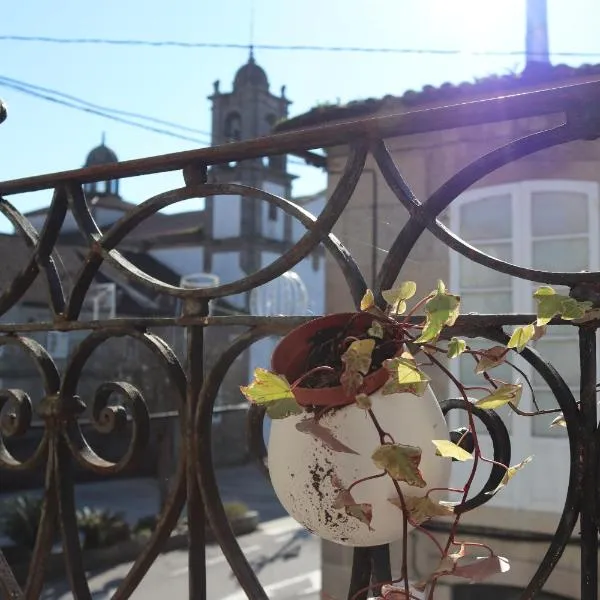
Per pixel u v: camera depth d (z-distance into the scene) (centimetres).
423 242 493
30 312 1512
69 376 144
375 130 115
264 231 2714
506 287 477
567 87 102
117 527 902
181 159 133
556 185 473
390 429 96
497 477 111
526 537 431
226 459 1745
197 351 132
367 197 489
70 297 147
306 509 100
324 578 490
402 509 90
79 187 150
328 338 105
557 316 102
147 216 140
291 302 1406
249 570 125
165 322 134
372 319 101
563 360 444
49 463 145
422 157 480
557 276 101
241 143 126
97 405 139
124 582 133
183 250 2784
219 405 1709
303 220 119
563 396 101
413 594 98
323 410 97
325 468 98
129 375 1490
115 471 135
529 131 452
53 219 152
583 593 99
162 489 965
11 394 150
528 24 586
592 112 101
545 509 433
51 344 1365
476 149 466
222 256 2708
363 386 94
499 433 112
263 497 1362
